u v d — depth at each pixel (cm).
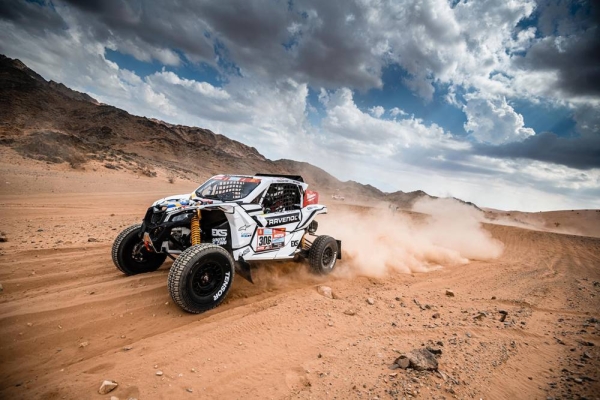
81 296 445
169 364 302
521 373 307
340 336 380
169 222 460
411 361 301
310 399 256
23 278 495
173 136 16962
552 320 476
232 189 549
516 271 883
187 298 404
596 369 318
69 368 294
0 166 2436
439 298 569
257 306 463
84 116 15788
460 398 262
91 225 1005
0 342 328
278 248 576
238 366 305
